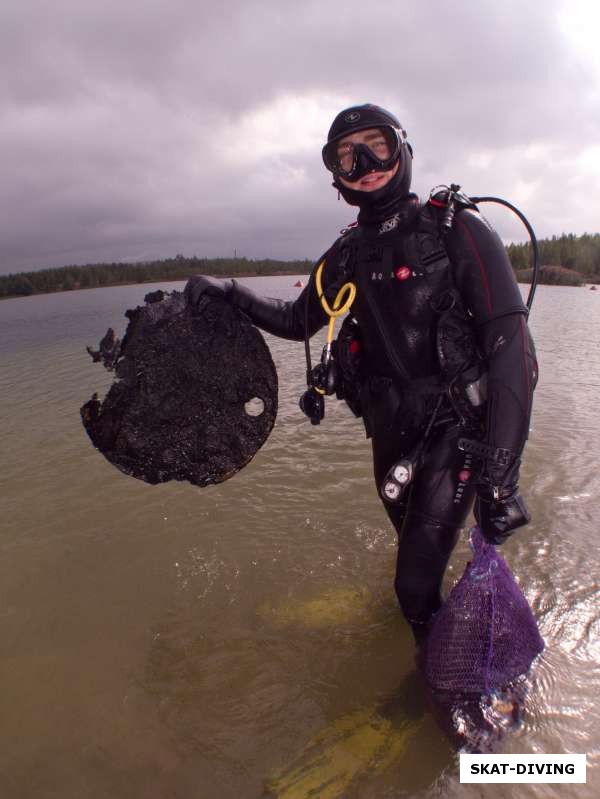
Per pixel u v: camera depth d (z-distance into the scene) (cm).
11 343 1658
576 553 329
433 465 226
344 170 228
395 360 231
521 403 199
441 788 195
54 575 341
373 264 230
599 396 663
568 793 190
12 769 214
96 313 2709
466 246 208
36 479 486
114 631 291
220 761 213
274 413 283
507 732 212
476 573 228
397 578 232
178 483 458
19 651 279
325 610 297
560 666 245
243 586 323
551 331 1343
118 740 226
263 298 287
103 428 265
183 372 274
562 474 434
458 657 220
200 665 265
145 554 359
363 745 214
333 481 449
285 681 252
